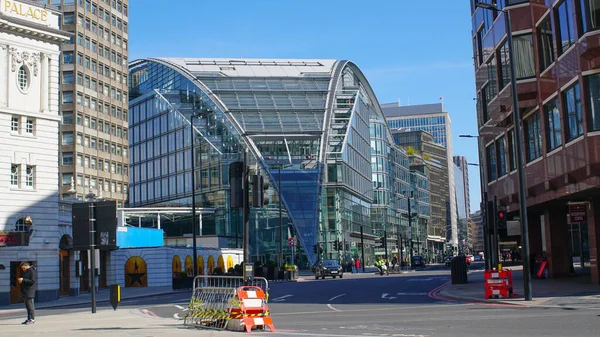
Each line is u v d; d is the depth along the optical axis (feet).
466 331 50.60
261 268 198.90
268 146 336.90
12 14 140.56
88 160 336.90
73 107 327.67
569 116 97.55
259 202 61.82
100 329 60.75
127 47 375.86
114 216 83.97
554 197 106.63
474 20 152.87
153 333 55.16
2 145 138.21
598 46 87.51
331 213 344.90
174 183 368.07
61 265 159.63
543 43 108.06
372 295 108.47
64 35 149.07
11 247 137.59
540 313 64.18
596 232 104.12
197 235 315.99
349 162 369.09
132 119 407.23
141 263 201.05
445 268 321.93
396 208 505.25
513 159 131.85
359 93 410.31
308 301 99.81
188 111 361.71
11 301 138.51
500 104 120.37
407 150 648.79
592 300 76.38
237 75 368.27
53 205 146.00
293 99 357.61
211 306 61.67
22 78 143.33
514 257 284.61
